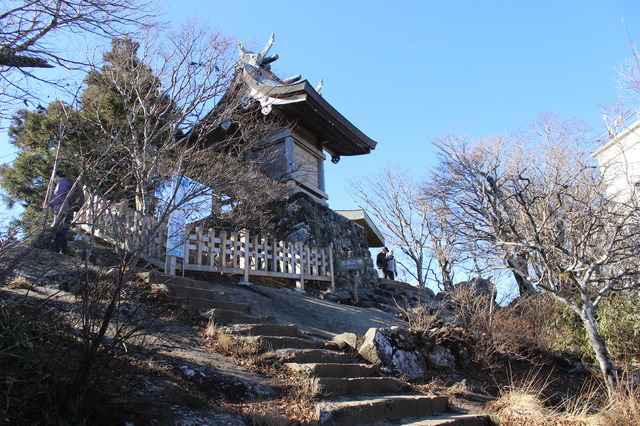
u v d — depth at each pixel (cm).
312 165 1825
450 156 1259
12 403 307
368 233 2055
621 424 592
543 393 748
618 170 988
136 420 341
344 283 1471
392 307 1300
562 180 931
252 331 645
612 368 686
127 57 778
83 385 330
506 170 1121
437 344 792
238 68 866
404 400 533
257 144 1339
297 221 1505
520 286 1113
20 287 538
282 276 1142
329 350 662
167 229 854
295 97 1515
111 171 447
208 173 712
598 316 1009
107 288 386
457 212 1160
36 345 368
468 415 566
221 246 1009
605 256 695
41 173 747
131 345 449
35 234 382
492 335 847
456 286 1016
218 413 400
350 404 468
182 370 462
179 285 775
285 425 406
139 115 777
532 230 758
